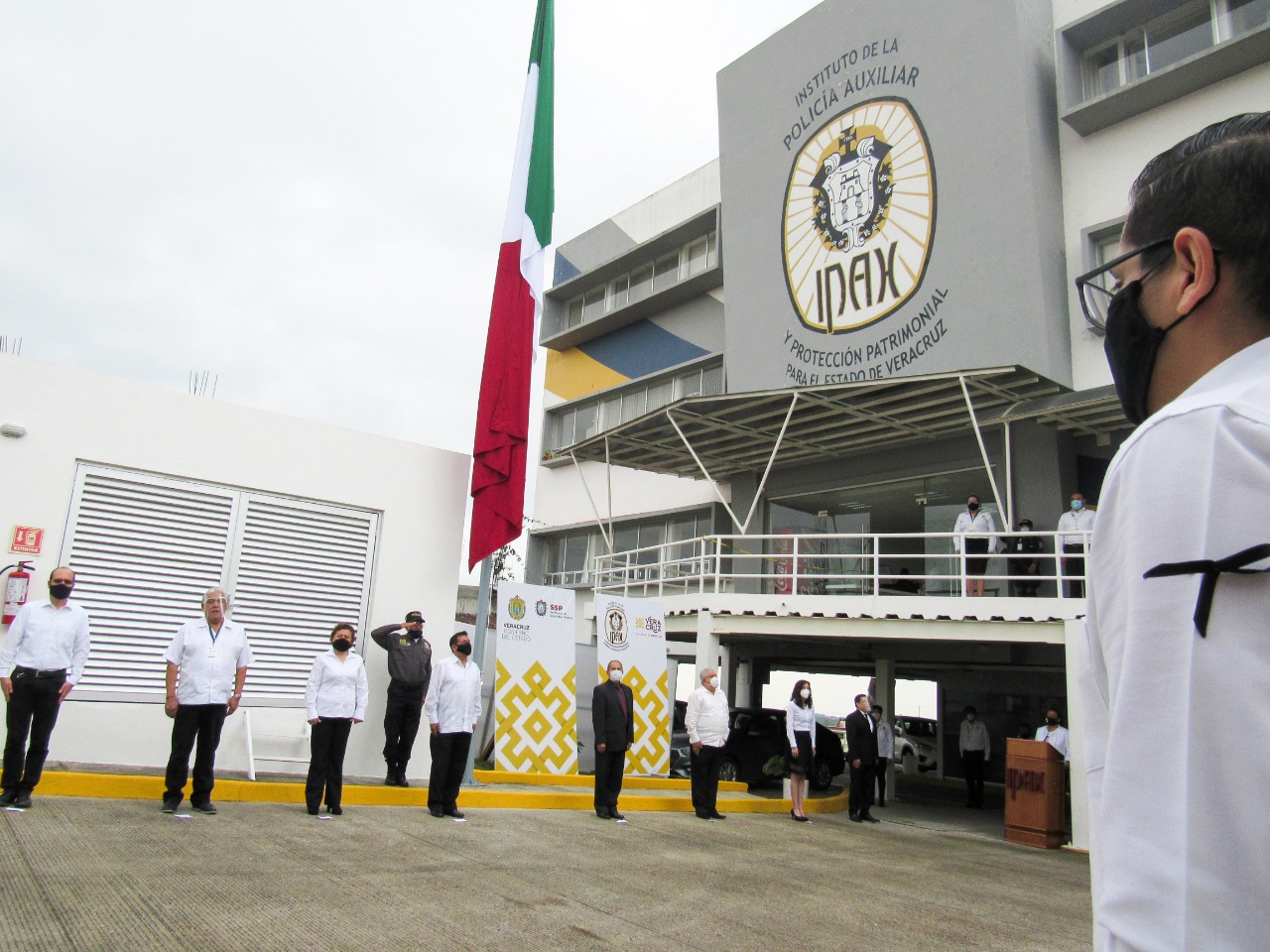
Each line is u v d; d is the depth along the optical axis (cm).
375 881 634
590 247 2752
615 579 2436
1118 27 1541
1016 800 1247
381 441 1135
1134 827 84
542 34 1286
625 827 1029
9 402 888
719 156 1978
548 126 1264
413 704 1069
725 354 1927
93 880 558
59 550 902
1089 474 1535
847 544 1911
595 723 1096
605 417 2614
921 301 1587
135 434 958
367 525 1118
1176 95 1450
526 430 1161
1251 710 77
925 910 729
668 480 2333
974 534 1338
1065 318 1489
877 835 1204
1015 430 1599
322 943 485
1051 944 653
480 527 1137
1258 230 97
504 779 1293
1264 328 98
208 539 998
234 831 749
